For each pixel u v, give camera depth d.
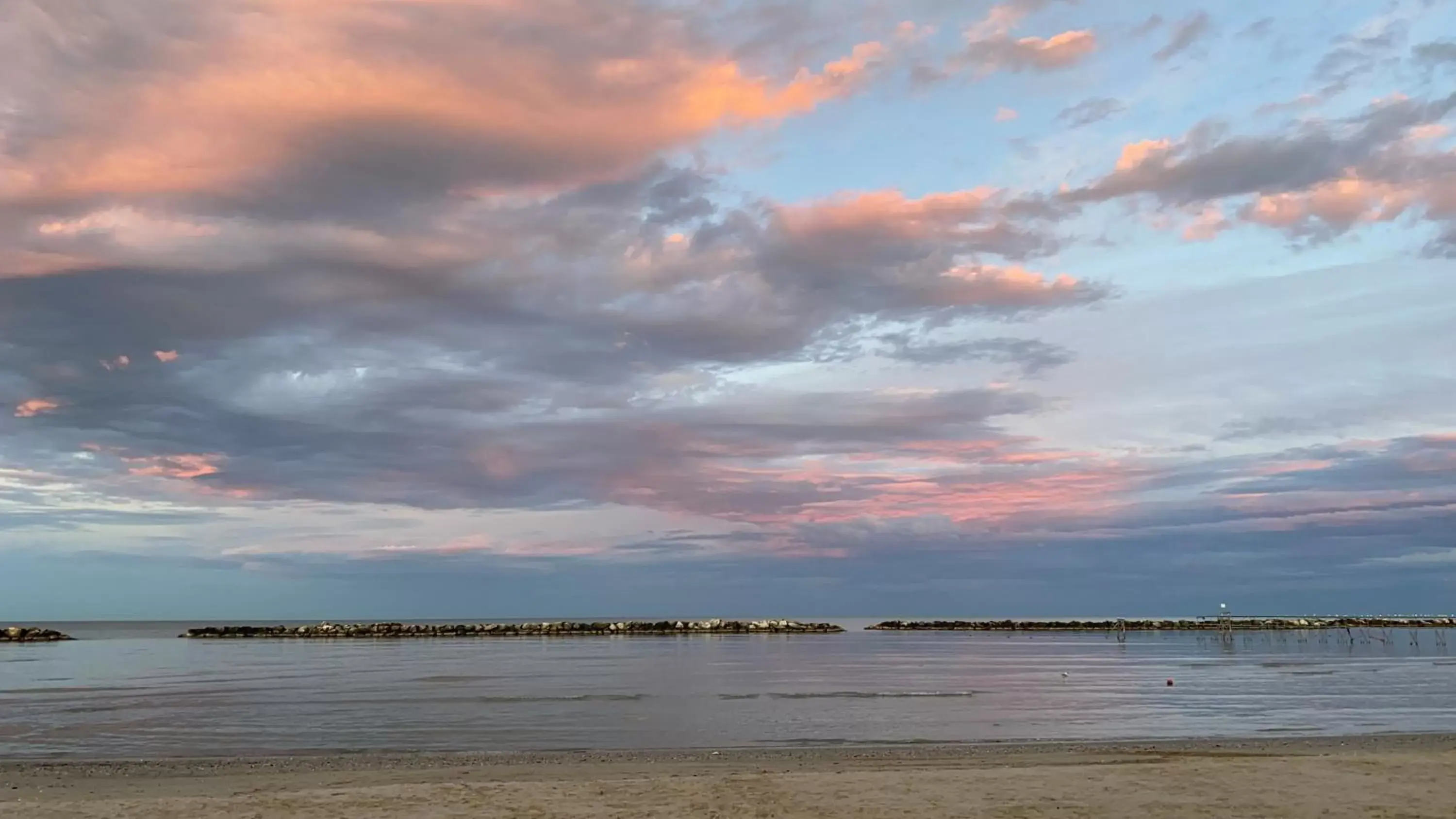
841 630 155.12
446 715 35.50
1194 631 154.38
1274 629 157.38
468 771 21.34
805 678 55.50
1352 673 59.66
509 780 19.61
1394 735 29.30
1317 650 97.38
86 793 18.41
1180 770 18.41
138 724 33.06
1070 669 64.56
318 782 19.75
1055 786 16.89
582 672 61.19
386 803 15.86
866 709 37.56
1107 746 26.31
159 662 75.69
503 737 29.55
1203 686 49.28
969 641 120.50
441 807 15.43
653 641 118.31
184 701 41.62
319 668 67.06
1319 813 14.46
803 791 16.62
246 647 107.56
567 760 23.77
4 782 20.23
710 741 28.44
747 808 15.25
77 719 34.81
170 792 18.45
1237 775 17.77
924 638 131.50
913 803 15.50
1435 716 35.59
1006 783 17.20
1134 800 15.55
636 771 21.19
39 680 55.41
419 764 23.23
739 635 142.00
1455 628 173.88
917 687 48.94
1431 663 71.69
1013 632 157.88
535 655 84.31
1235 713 36.22
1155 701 41.12
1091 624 165.38
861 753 25.05
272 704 39.84
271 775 20.95
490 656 83.62
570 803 15.77
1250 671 62.62
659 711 36.72
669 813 14.91
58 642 124.56
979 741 28.22
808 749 26.23
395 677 57.03
